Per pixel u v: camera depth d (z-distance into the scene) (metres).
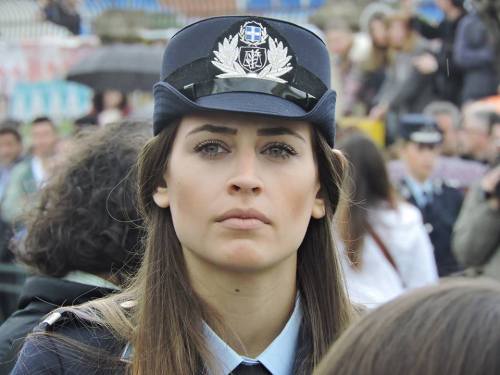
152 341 2.28
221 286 2.26
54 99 12.44
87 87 11.32
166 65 2.30
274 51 2.23
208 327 2.29
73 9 14.11
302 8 12.65
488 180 5.63
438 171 7.54
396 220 5.00
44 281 3.16
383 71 10.46
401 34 10.25
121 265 3.16
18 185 8.85
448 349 1.52
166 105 2.25
